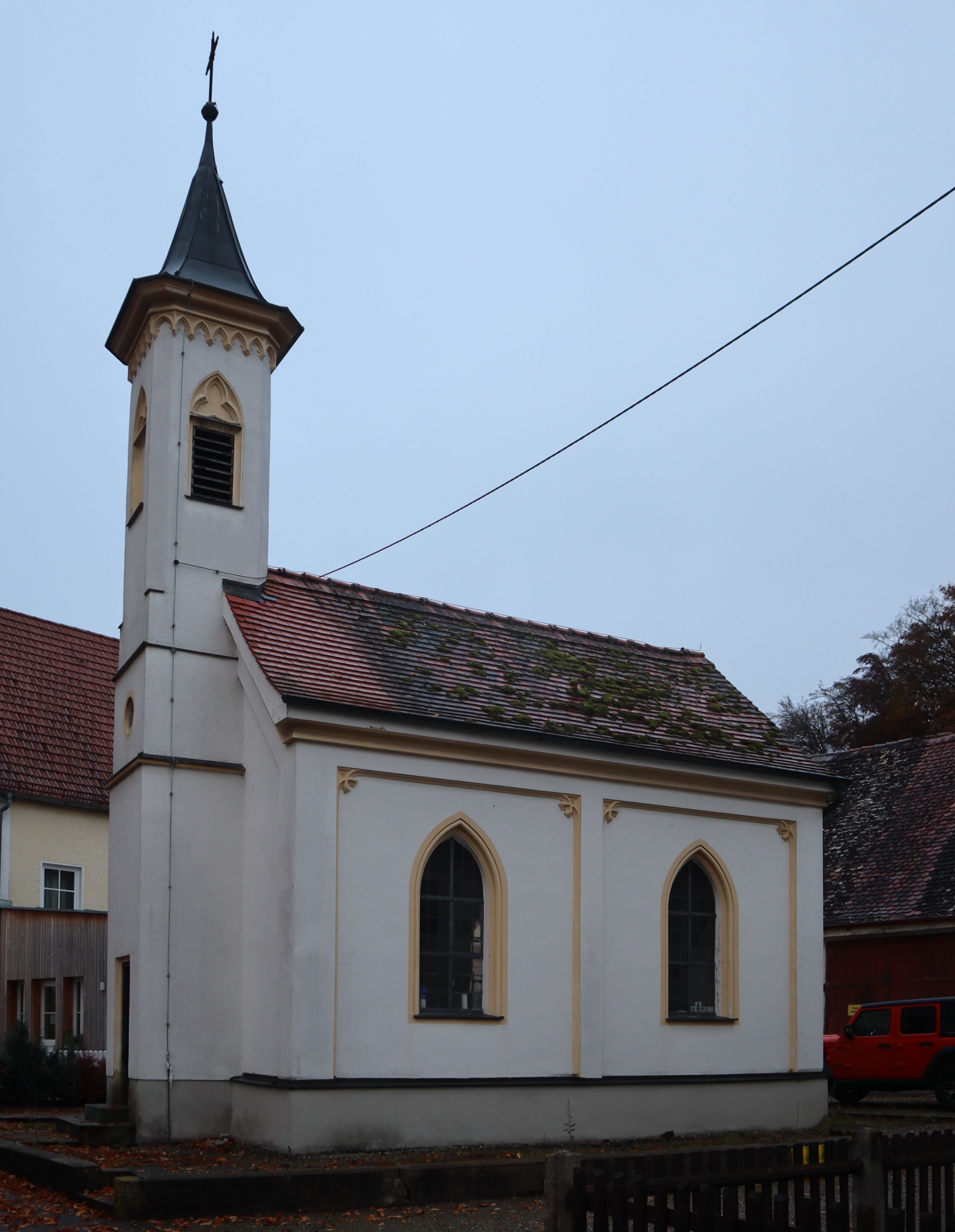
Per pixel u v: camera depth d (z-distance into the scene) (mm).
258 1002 16500
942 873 29125
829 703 62312
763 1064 19516
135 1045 16328
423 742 16891
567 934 17891
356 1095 15469
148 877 16766
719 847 19828
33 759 28969
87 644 33844
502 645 21000
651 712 20688
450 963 17000
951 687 49781
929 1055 22969
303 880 15602
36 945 24422
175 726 17500
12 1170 14281
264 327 19672
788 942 20359
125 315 19484
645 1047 18312
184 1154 15148
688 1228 7676
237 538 18828
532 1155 15742
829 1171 8188
